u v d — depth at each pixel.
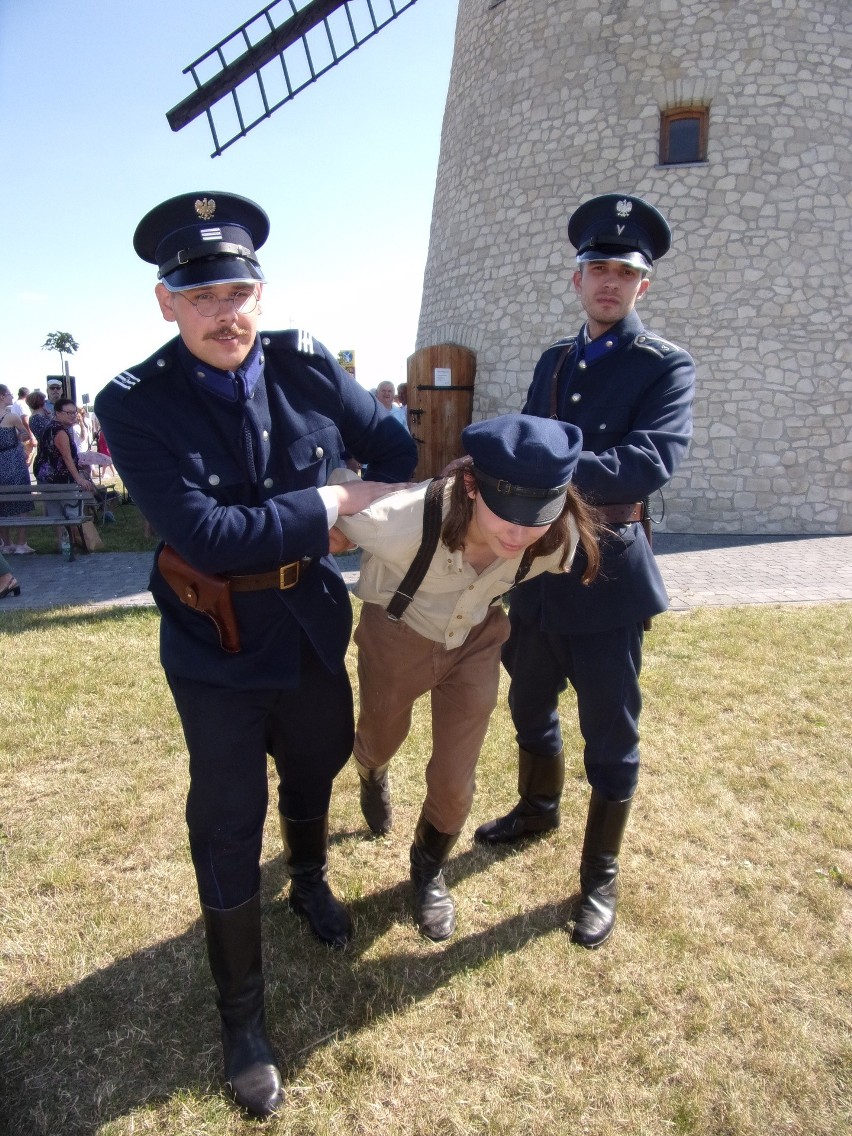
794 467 9.97
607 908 2.59
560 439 1.95
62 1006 2.29
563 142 10.27
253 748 2.08
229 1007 2.08
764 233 9.67
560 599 2.47
